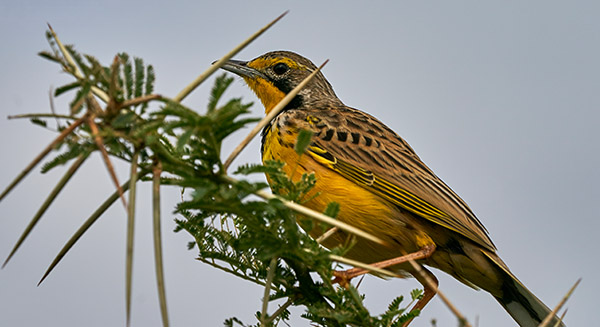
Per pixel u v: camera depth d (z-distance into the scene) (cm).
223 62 421
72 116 393
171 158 449
